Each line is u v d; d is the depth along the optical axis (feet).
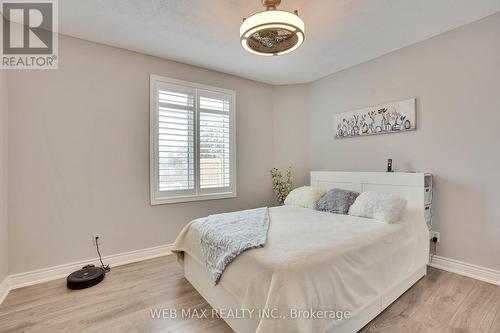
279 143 13.67
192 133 11.08
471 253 7.97
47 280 7.97
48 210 8.08
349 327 5.10
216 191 11.81
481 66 7.69
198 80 11.25
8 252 7.41
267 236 5.98
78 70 8.57
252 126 13.05
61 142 8.28
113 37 8.62
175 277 8.19
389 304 6.30
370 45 9.34
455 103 8.24
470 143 7.95
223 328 5.57
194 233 7.38
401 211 7.49
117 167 9.30
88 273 7.82
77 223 8.56
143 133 9.84
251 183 13.01
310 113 13.37
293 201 10.66
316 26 8.00
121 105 9.38
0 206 6.97
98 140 8.93
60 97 8.26
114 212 9.25
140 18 7.52
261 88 13.39
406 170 9.52
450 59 8.32
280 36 5.92
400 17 7.55
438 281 7.61
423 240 7.81
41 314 6.12
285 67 11.39
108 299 6.81
